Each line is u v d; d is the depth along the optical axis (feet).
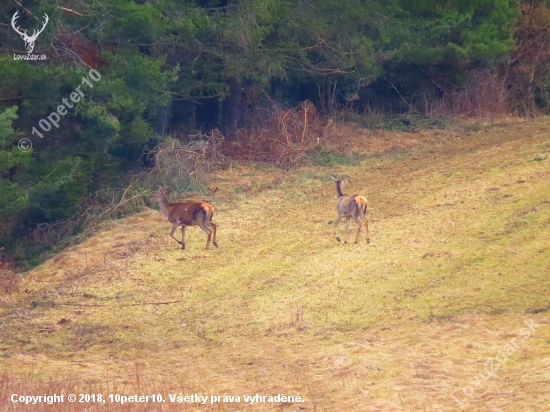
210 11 102.01
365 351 45.52
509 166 84.89
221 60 101.96
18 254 78.89
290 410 38.65
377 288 56.03
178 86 101.96
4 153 72.23
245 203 82.84
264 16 96.73
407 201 77.36
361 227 70.74
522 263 56.44
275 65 100.99
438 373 41.32
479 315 49.11
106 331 53.62
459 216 69.87
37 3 79.15
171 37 94.12
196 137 106.93
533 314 48.37
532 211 67.67
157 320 55.06
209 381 43.47
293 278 59.98
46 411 38.29
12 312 58.75
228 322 53.42
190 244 71.10
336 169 95.71
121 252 70.18
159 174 90.43
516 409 36.09
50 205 83.82
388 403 38.27
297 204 81.61
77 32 86.74
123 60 86.48
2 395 40.32
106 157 91.04
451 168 88.79
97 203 86.74
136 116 88.12
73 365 47.67
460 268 57.47
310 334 49.85
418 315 50.52
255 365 45.52
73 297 60.64
